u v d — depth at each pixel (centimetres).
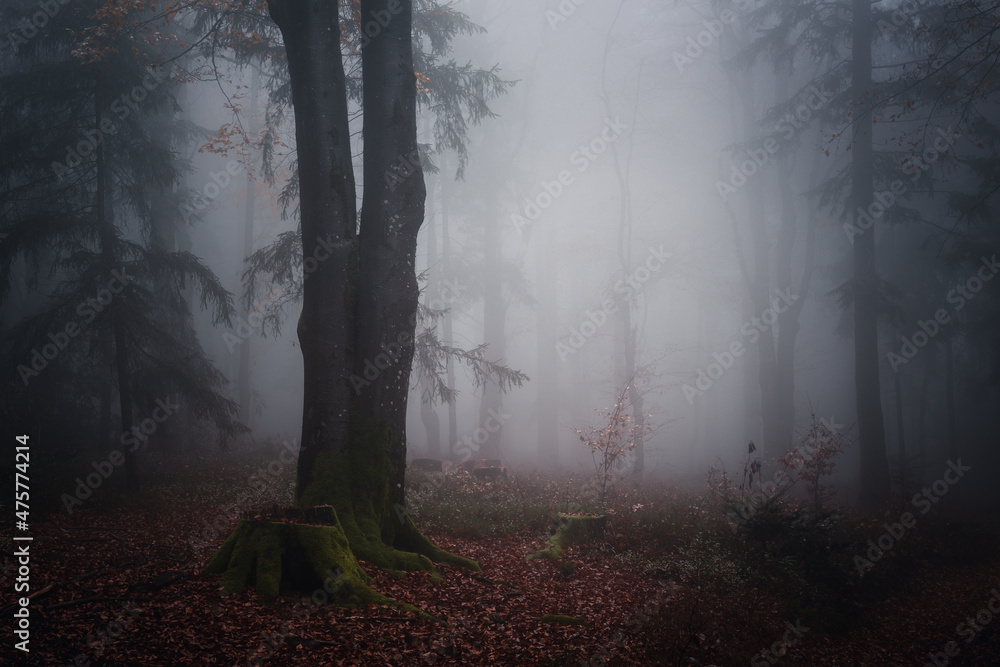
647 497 1806
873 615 1008
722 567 1023
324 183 962
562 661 642
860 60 2167
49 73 1445
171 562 829
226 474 1730
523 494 1692
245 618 631
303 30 969
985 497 3184
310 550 736
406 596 761
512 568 985
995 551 1537
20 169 1443
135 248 1516
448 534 1189
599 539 1191
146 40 1548
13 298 2452
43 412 1914
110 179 1684
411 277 997
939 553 1400
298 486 935
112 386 2009
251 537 741
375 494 922
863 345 2148
